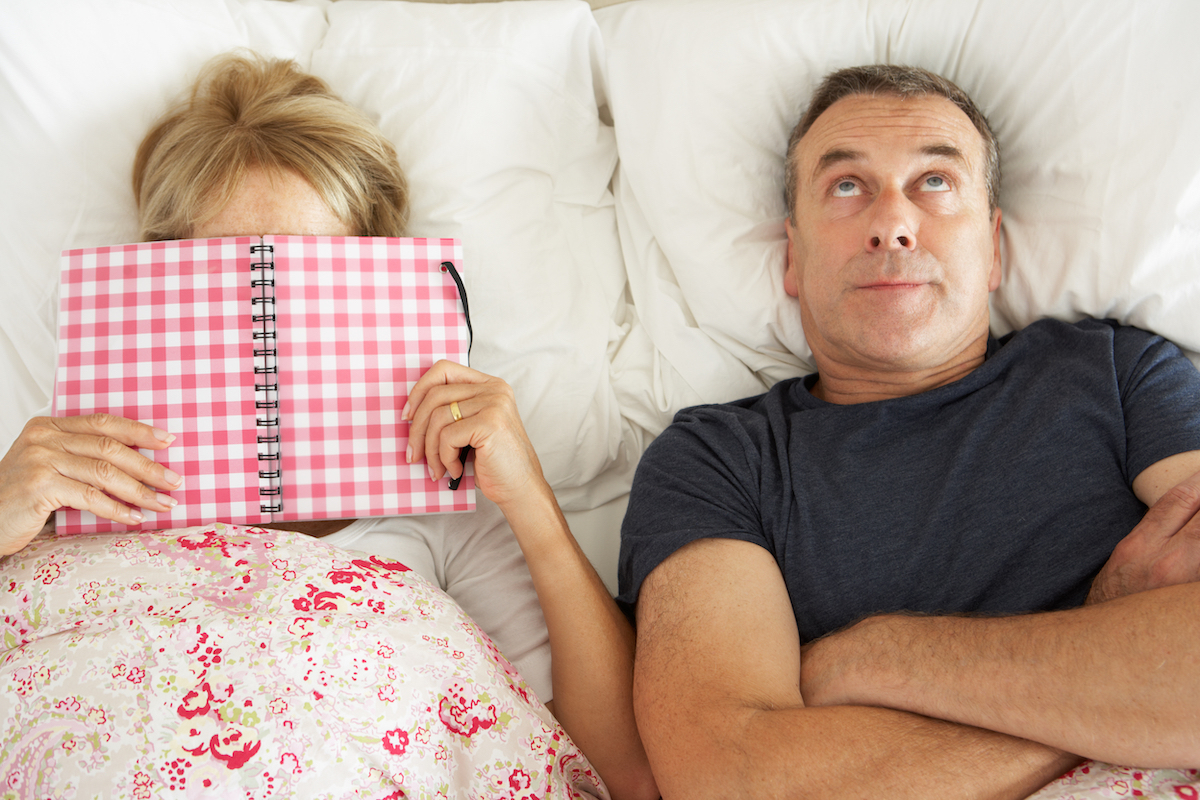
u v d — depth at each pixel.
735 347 1.25
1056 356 1.00
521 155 1.22
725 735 0.74
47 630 0.77
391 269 0.98
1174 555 0.73
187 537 0.84
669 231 1.23
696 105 1.22
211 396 0.94
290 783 0.69
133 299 0.95
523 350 1.18
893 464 0.95
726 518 0.94
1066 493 0.88
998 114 1.16
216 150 1.00
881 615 0.80
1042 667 0.67
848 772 0.69
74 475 0.85
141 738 0.69
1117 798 0.64
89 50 1.10
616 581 1.22
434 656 0.79
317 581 0.81
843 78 1.12
